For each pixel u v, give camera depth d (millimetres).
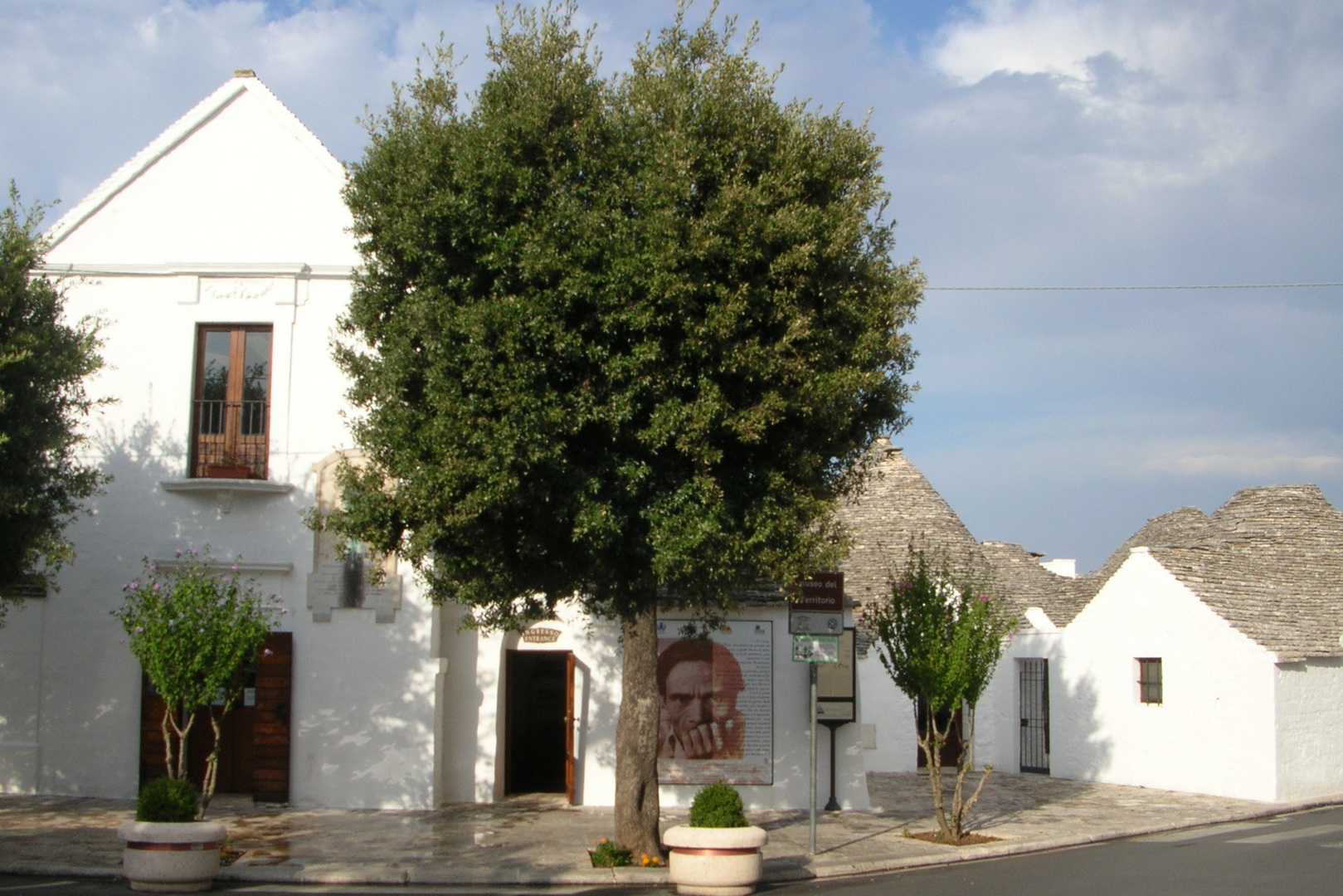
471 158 11625
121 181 17469
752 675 17688
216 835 11891
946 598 15594
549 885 12250
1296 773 20016
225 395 17297
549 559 12102
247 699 17297
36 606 16938
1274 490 26938
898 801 19062
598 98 12305
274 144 17609
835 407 11969
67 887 11781
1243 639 20359
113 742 16750
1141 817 17750
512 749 18781
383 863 12914
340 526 12500
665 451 11602
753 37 12734
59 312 14062
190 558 16016
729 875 11742
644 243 11383
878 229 13219
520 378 11055
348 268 17203
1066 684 23547
